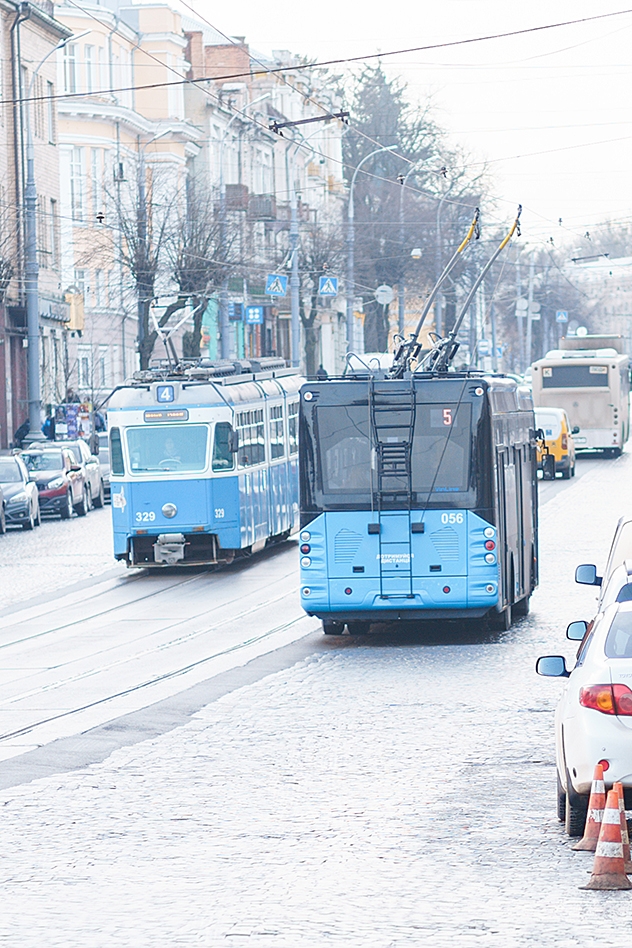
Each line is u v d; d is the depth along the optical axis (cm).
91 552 8031
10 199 13288
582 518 8412
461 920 1767
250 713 3431
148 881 2003
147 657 4450
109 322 16188
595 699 2053
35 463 10625
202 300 13825
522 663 4072
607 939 1678
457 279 19175
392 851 2131
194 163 18312
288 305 18462
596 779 2034
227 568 7088
